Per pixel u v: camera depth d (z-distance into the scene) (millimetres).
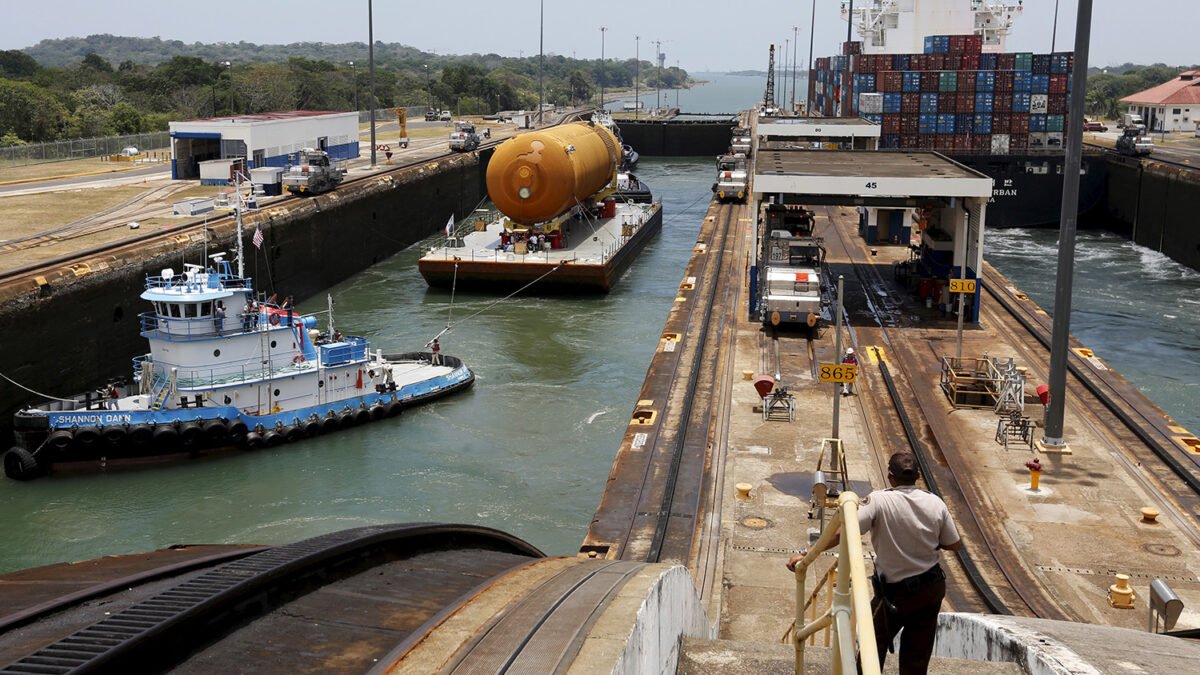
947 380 40438
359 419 42125
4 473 37438
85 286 47406
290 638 7848
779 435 35594
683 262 80062
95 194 78875
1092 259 84062
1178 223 82312
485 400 45469
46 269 46969
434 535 11789
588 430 41531
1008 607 23000
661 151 178875
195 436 38156
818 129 89250
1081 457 33344
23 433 36812
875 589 8094
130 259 51656
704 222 88562
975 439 35031
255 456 39000
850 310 54844
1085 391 40969
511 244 72188
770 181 51344
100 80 192875
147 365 39844
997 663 9102
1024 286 71438
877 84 102062
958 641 11797
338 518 33219
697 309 54844
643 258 81688
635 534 27234
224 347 39562
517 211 70188
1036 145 102312
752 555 26047
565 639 6773
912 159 65188
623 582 8398
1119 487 30812
